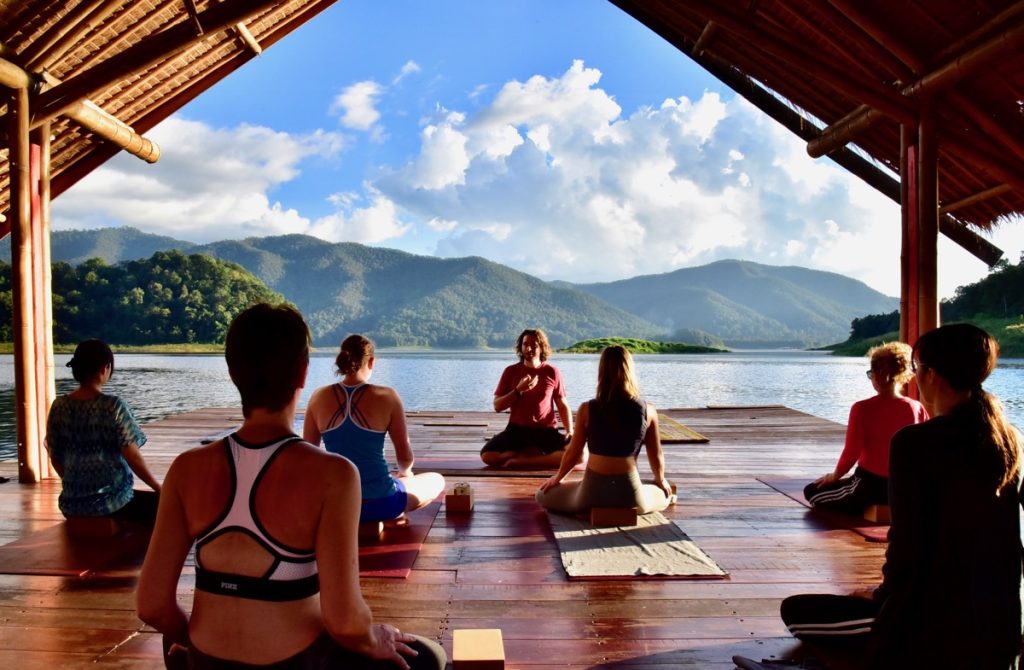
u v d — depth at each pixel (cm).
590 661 218
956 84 463
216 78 651
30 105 481
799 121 684
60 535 343
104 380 339
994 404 157
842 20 470
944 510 156
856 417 370
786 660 211
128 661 218
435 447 620
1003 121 470
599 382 361
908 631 161
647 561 305
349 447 327
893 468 163
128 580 286
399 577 287
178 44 471
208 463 127
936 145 478
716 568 298
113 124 576
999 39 398
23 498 436
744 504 415
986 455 153
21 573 292
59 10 447
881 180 671
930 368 162
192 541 131
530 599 267
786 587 282
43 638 234
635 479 362
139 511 349
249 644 121
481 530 357
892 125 584
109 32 526
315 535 124
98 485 338
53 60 488
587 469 366
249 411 128
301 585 125
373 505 331
